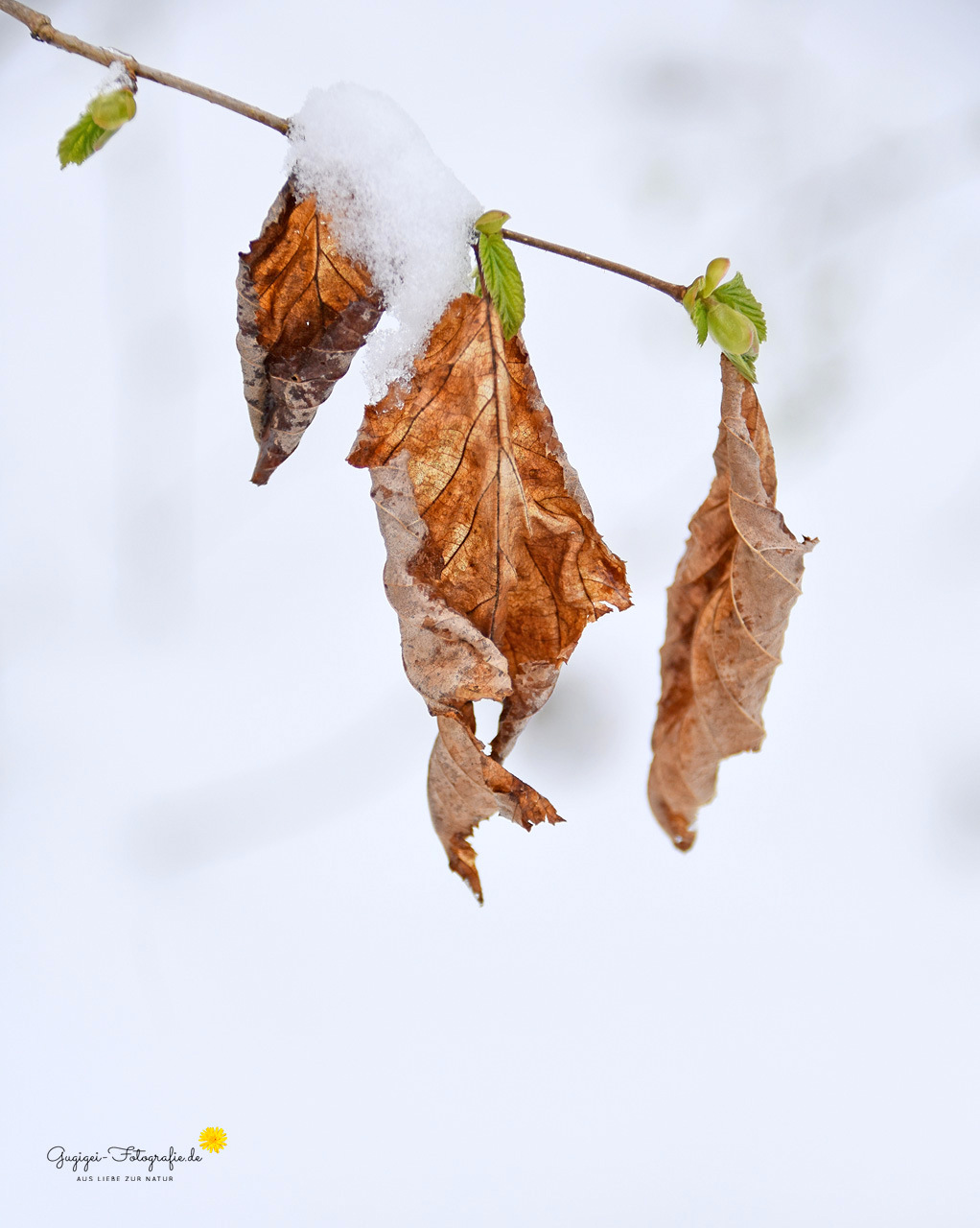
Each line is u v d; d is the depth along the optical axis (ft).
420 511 1.46
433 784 1.49
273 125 1.45
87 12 2.28
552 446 1.47
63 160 1.43
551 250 1.45
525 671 1.49
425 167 1.46
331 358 1.47
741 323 1.43
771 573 1.46
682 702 1.46
